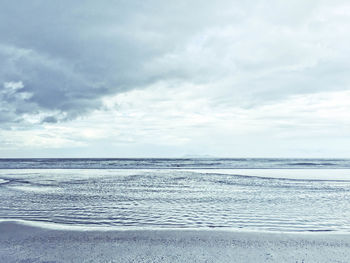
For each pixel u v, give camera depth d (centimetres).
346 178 2442
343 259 534
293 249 588
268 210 1028
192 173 3122
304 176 2675
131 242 632
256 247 600
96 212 998
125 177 2561
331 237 671
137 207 1092
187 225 808
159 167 4688
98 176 2684
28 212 993
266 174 2956
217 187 1778
